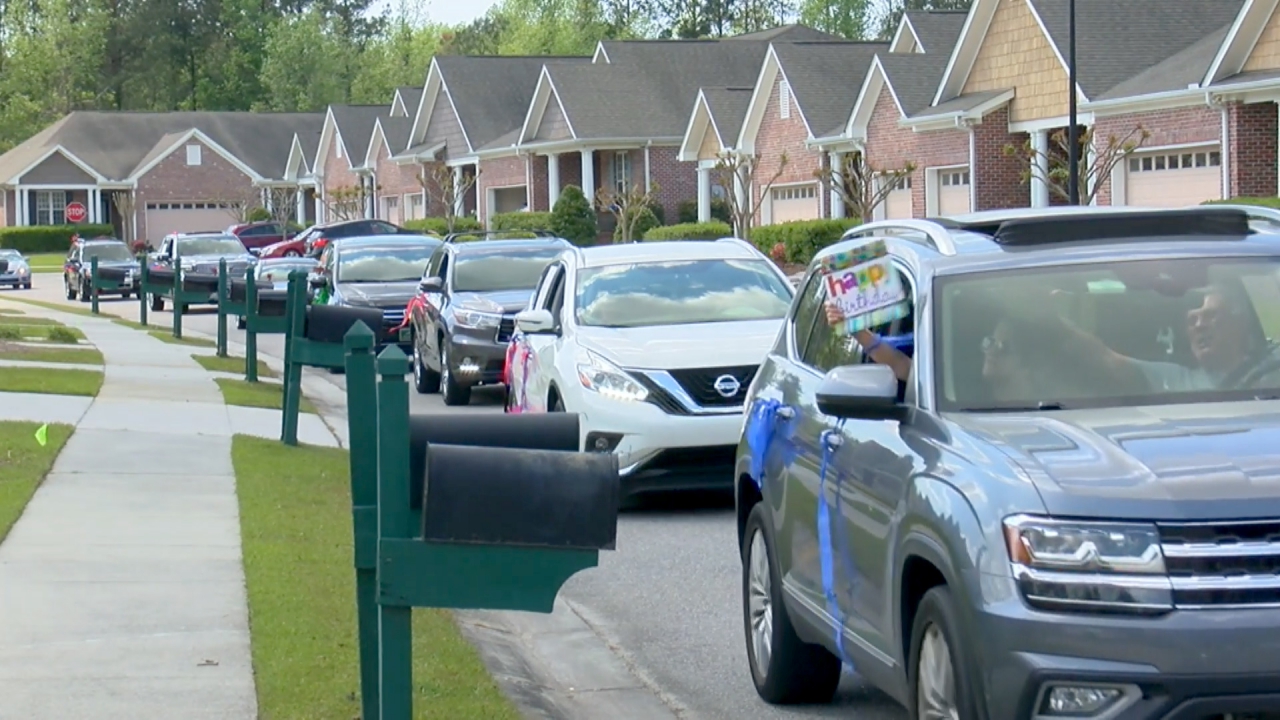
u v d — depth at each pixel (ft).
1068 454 43.73
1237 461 42.39
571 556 45.19
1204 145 284.20
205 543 86.12
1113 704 40.06
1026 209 61.93
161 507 96.89
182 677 60.90
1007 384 50.26
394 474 45.34
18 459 111.04
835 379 50.90
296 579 77.71
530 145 505.25
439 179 558.15
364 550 50.42
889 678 49.60
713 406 102.37
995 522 42.16
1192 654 39.55
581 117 486.79
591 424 103.14
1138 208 58.44
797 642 61.41
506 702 60.03
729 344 104.32
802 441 58.75
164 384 168.04
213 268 352.28
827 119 403.13
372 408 50.29
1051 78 318.04
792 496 59.31
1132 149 282.77
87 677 60.85
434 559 45.11
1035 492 41.88
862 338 55.52
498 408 170.19
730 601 82.38
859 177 375.86
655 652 73.20
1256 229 58.08
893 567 48.21
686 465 102.58
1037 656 40.60
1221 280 53.36
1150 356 51.08
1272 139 270.05
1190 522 40.42
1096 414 47.75
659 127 490.49
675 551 95.09
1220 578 40.14
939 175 358.84
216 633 67.36
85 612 70.69
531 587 45.34
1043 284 53.21
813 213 416.26
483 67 579.89
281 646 65.26
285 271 292.40
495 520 44.73
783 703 63.82
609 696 66.28
